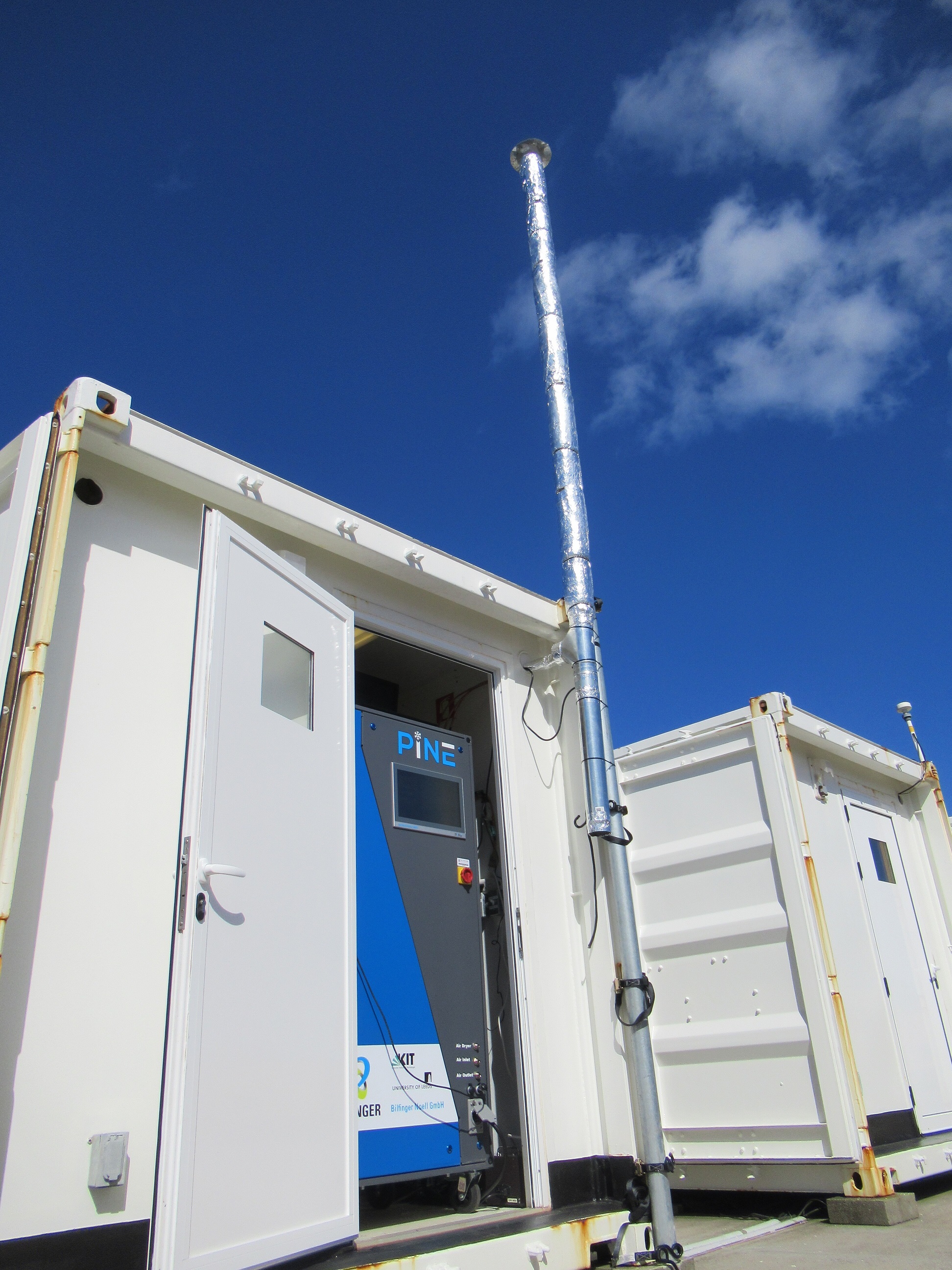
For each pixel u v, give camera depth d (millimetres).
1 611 2328
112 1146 2207
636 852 4914
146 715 2689
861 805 5324
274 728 2756
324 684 3125
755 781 4594
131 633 2732
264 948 2471
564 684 4305
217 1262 2051
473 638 4074
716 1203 4555
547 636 4332
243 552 2768
